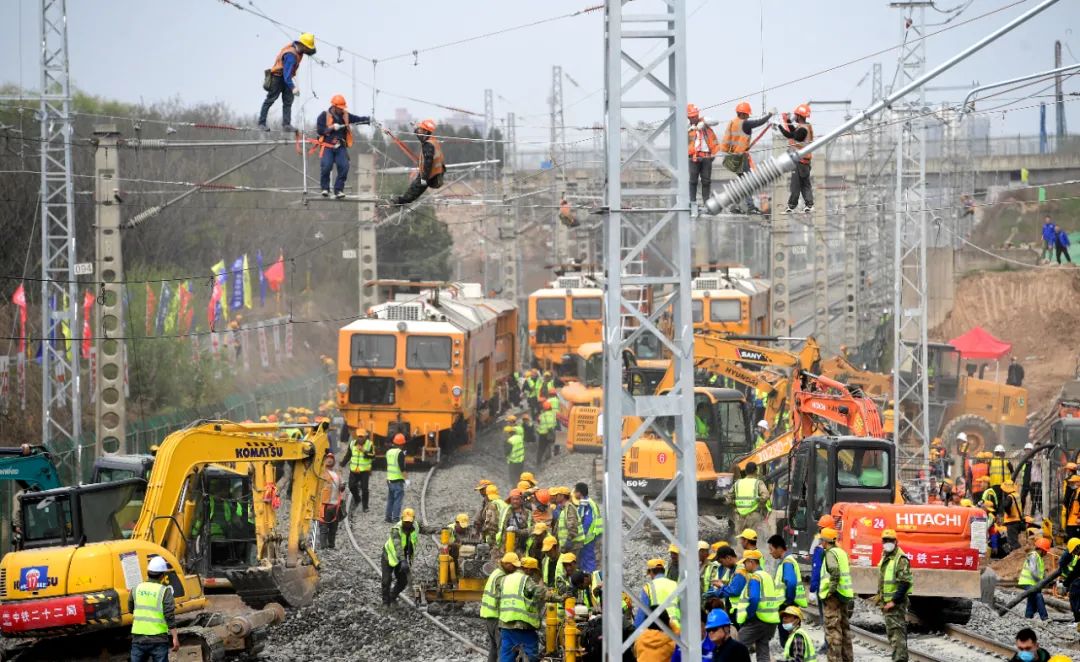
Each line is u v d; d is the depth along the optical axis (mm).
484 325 161875
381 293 174250
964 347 183375
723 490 110125
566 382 179875
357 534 112750
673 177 47281
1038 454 131375
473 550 84500
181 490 74688
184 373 170750
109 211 112938
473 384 153625
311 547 91062
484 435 171625
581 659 64500
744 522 97250
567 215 155625
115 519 74000
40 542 72562
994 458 114562
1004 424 162000
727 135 78188
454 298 168375
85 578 64750
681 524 47844
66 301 142125
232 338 191250
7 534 103000
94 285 157375
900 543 76500
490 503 84125
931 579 76438
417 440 145375
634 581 89750
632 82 47188
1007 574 102250
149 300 166750
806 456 90062
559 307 195750
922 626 81875
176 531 73750
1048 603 92875
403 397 142125
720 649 51750
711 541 102812
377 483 138750
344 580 94938
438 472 143000
